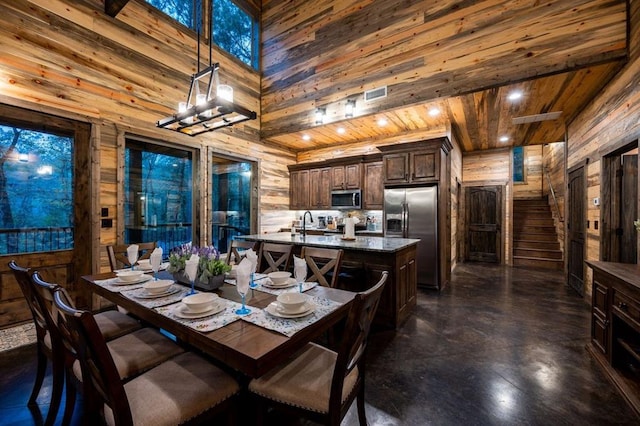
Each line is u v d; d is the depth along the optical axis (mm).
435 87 3729
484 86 3387
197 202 4742
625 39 2744
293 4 5312
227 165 5480
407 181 4773
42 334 1819
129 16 3879
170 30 4344
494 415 1771
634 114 2684
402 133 5371
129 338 1774
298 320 1417
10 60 2916
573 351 2543
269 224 6160
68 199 3330
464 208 7094
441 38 3701
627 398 1855
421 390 2014
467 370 2258
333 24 4766
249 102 5551
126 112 3820
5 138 2934
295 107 5270
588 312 3504
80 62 3410
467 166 7113
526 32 3166
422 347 2637
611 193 3344
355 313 1179
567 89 3428
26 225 3049
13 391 2016
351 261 3344
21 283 1725
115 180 3691
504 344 2686
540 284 4832
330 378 1385
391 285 3070
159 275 2312
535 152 8688
